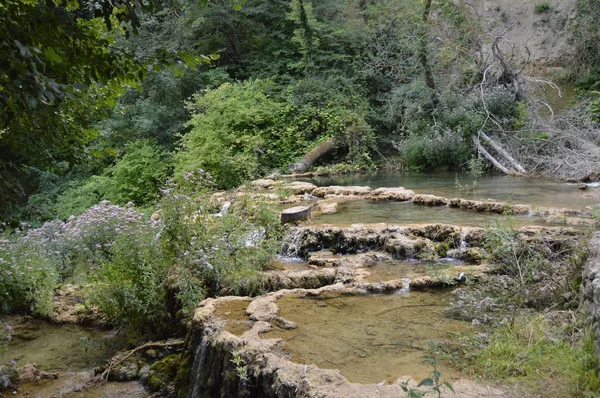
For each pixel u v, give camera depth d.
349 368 2.97
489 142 11.78
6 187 3.04
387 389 2.63
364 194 8.61
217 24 16.98
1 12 2.41
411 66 14.46
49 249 7.33
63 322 6.21
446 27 14.28
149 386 4.31
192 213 5.63
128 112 14.73
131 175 13.50
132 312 5.37
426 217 6.61
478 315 3.77
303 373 2.84
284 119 14.83
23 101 2.29
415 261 5.29
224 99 14.31
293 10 16.33
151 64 3.03
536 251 4.63
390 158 14.00
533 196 7.80
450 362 3.00
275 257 5.81
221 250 5.22
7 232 7.30
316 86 15.28
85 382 4.58
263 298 4.24
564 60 14.89
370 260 5.34
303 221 6.54
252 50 18.05
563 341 3.07
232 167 12.13
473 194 8.25
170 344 4.68
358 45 16.67
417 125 13.34
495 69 13.45
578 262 3.78
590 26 14.15
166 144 15.31
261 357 3.12
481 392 2.58
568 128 11.41
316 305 4.09
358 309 3.99
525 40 15.91
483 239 5.33
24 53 2.05
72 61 2.72
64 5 2.86
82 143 4.53
